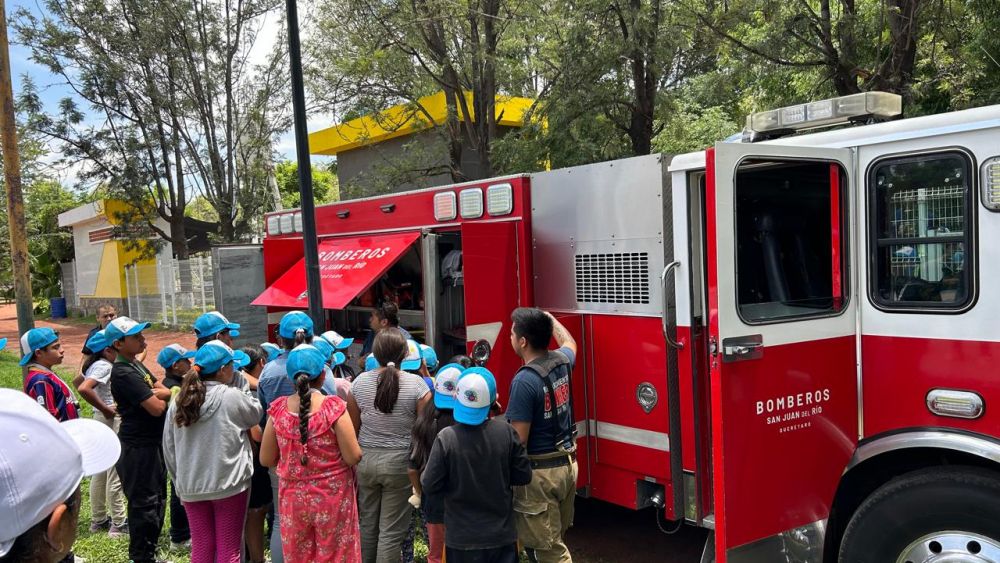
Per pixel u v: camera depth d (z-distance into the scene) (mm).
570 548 5152
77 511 1657
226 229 22203
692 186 4168
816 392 3607
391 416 4371
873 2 10219
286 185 39000
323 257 6766
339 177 20688
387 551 4363
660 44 10320
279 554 4633
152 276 24781
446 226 5695
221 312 7531
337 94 14305
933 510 3279
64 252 36438
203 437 4156
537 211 5059
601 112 11461
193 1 20844
